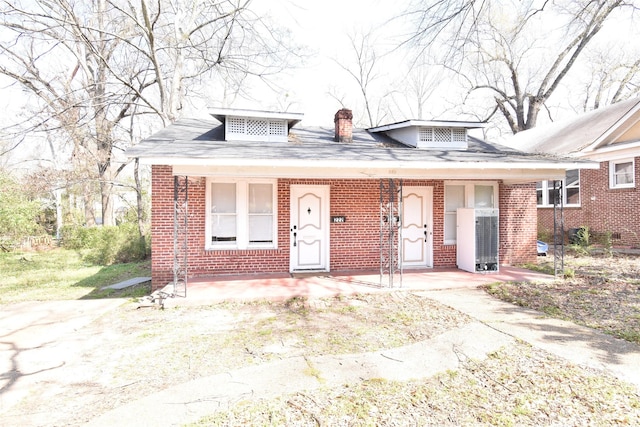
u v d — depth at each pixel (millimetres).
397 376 4211
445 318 6320
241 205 9602
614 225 14984
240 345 5305
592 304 7051
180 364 4688
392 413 3465
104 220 22562
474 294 7930
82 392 4027
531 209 11414
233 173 7527
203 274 9359
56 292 9312
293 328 6008
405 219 10602
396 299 7613
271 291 7949
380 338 5465
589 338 5273
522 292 7992
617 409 3471
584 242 14711
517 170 8797
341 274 9672
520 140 22047
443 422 3316
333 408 3562
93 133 17656
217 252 9414
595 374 4156
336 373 4312
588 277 9445
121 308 7562
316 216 10078
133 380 4281
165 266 8984
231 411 3535
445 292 8125
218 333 5848
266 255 9727
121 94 13695
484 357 4676
